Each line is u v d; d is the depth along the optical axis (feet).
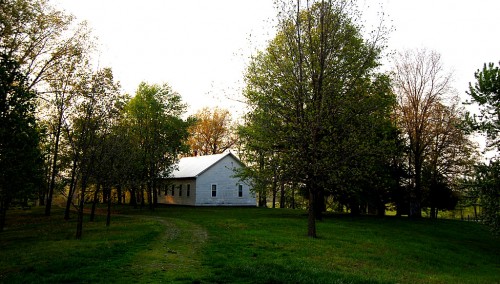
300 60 70.64
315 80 71.31
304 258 47.37
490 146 65.31
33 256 44.21
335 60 75.41
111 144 76.95
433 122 125.39
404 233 82.12
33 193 67.82
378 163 93.50
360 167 69.87
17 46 87.76
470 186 64.08
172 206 164.45
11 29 84.17
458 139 123.65
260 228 77.97
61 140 107.14
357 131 69.05
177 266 40.50
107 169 77.25
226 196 169.58
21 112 48.60
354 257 51.21
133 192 150.61
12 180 54.08
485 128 63.98
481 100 64.28
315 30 75.56
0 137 46.32
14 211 137.59
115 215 116.26
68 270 37.50
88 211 136.87
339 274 38.65
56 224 91.91
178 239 61.67
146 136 136.36
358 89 76.59
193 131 229.25
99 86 70.18
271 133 70.95
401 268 48.37
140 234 64.54
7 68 47.67
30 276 34.37
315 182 65.05
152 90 143.23
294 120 68.59
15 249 50.62
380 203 119.85
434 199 130.72
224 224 85.97
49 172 120.78
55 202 204.64
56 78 98.58
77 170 71.51
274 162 68.90
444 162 129.90
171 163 137.49
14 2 84.79
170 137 144.25
